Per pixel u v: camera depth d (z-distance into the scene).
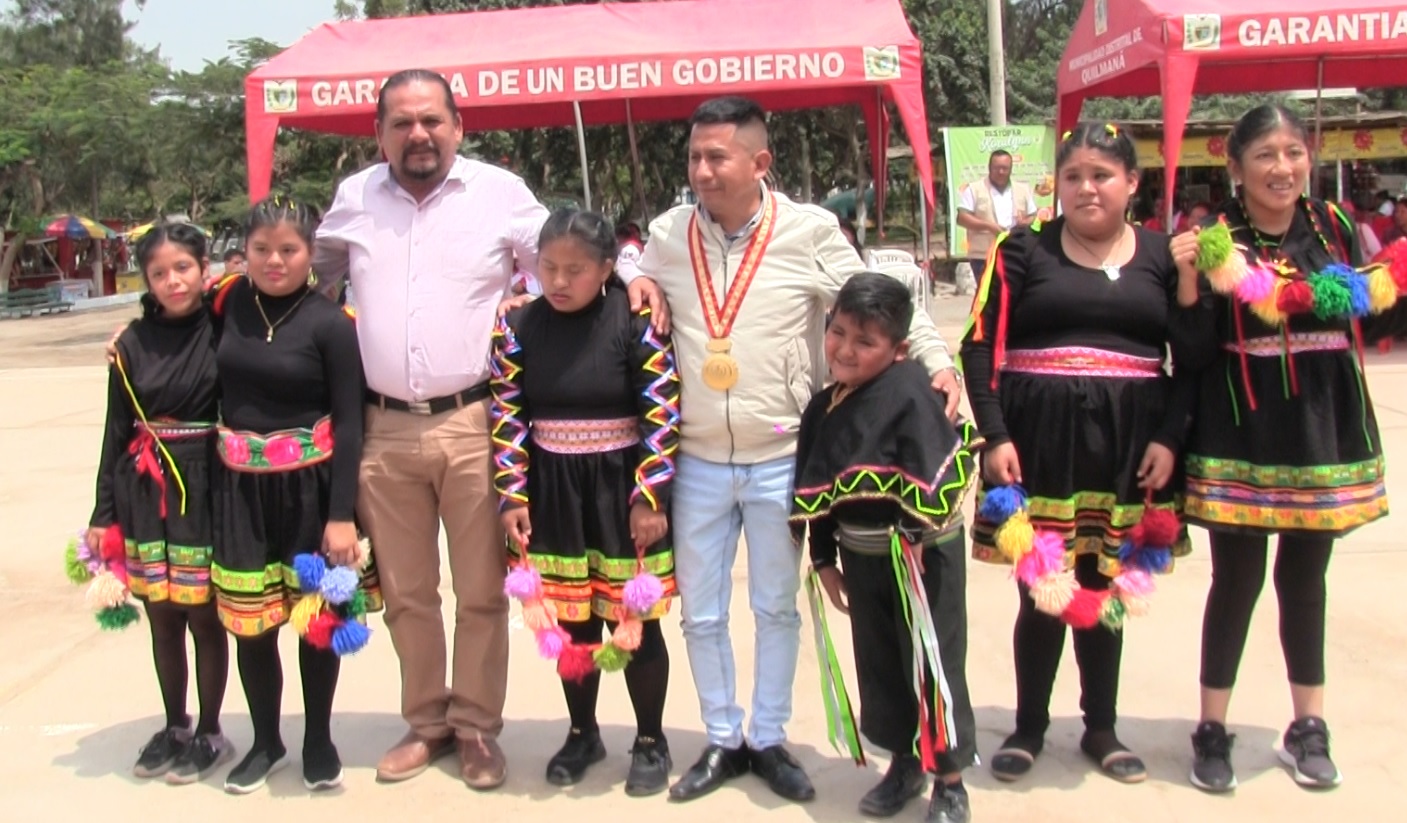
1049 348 3.12
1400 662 4.11
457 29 10.01
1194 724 3.70
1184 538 3.29
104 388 12.46
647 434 3.17
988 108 25.88
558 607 3.25
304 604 3.24
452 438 3.32
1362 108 22.70
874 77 9.08
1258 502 3.10
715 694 3.35
